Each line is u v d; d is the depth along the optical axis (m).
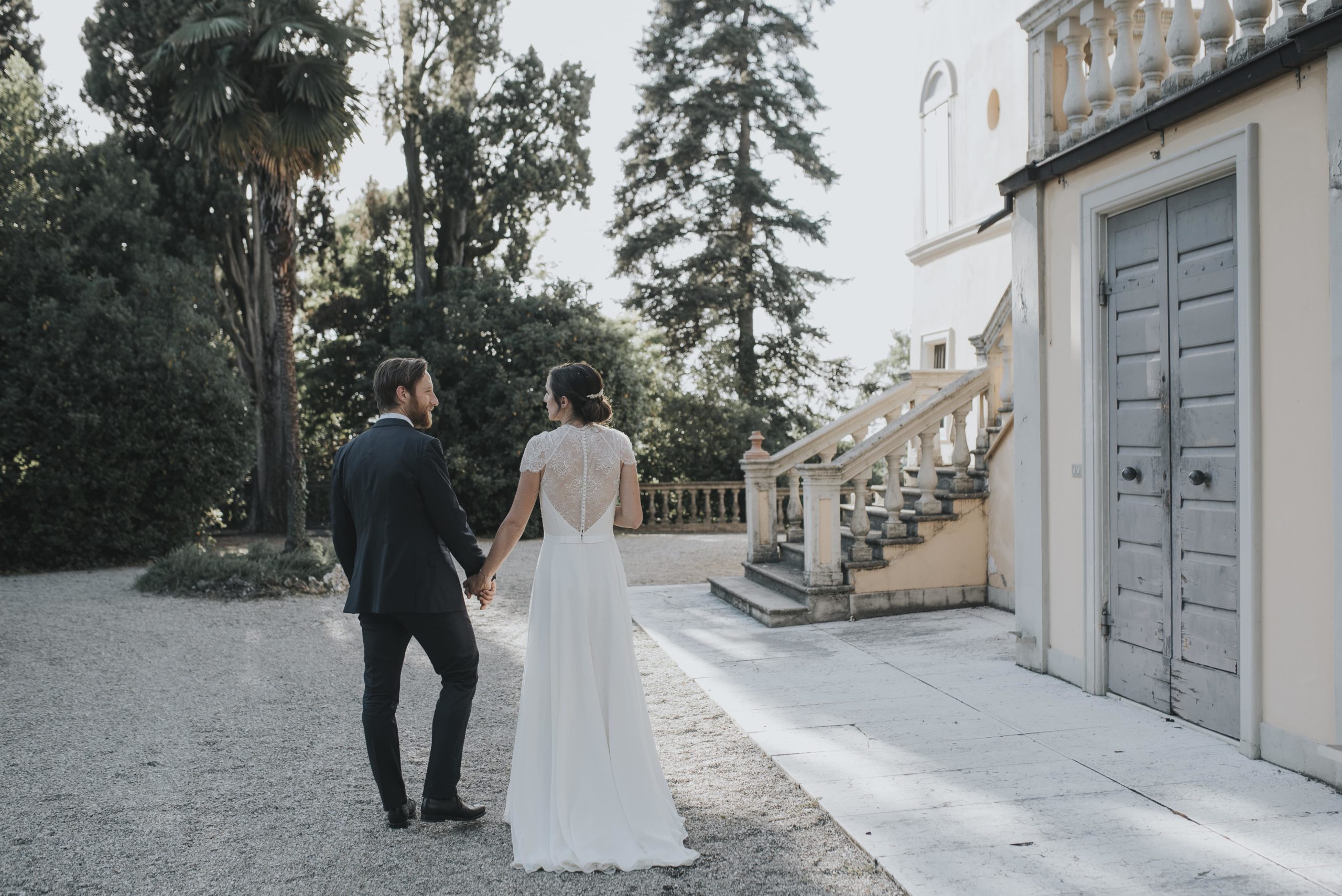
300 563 10.23
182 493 13.25
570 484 3.29
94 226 13.84
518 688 5.72
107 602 9.23
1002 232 10.33
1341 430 3.49
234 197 17.50
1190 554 4.42
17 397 11.91
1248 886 2.80
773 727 4.66
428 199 21.02
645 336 20.70
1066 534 5.39
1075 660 5.32
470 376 18.17
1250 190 3.94
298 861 3.13
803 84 23.95
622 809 3.17
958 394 7.89
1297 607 3.76
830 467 7.61
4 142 13.23
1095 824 3.30
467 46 19.84
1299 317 3.73
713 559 12.90
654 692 5.45
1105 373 5.06
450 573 3.36
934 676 5.64
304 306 22.44
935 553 7.89
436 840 3.30
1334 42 3.48
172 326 13.64
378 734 3.35
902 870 2.95
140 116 17.31
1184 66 4.39
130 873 3.04
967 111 11.09
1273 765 3.87
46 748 4.49
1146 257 4.73
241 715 5.10
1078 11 5.18
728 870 3.01
